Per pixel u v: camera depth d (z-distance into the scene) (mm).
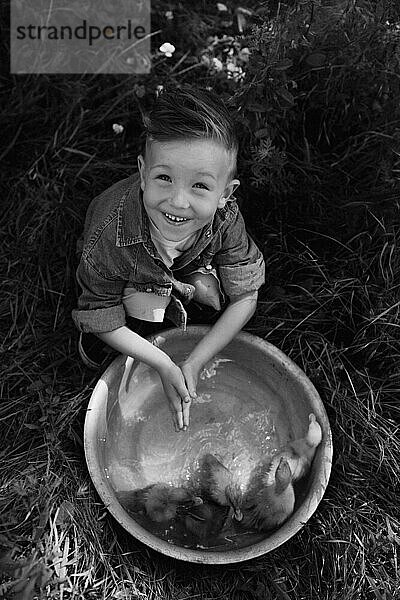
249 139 1519
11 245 1630
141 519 1409
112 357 1547
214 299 1492
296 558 1438
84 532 1390
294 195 1600
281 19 1461
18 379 1533
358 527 1445
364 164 1603
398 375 1552
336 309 1601
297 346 1593
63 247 1615
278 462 1443
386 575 1401
